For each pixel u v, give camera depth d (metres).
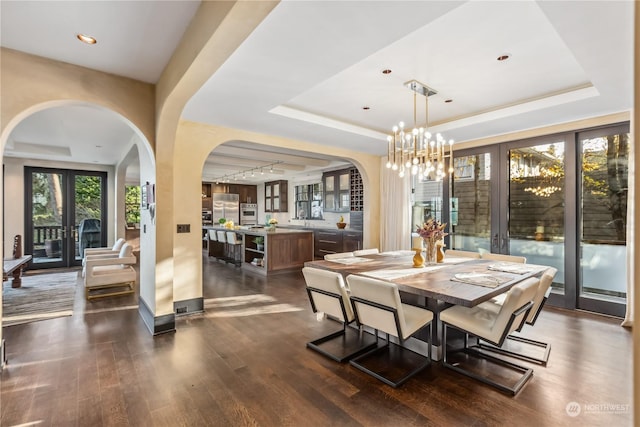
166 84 2.74
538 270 3.00
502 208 4.64
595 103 3.25
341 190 8.20
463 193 5.11
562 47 2.40
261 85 2.78
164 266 3.27
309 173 9.49
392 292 2.25
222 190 11.63
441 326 2.61
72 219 6.97
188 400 2.09
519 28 2.16
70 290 4.99
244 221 12.05
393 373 2.44
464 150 5.07
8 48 2.43
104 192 7.30
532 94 3.35
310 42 2.07
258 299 4.49
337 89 3.24
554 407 2.01
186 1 1.91
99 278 4.58
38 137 5.11
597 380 2.33
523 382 2.27
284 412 1.96
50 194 6.75
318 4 1.67
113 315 3.80
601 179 3.82
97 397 2.12
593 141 3.86
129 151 5.13
